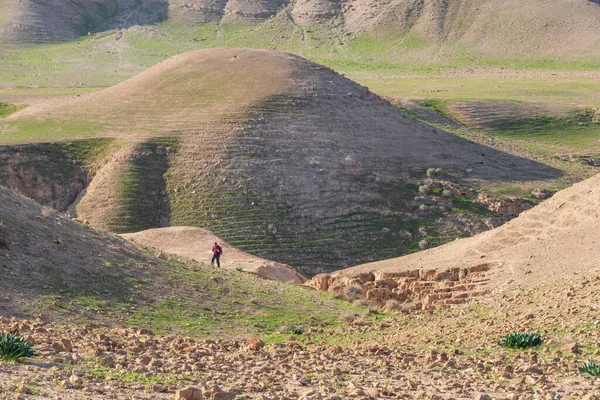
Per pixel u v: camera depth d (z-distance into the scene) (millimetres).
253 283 38219
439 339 24547
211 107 134250
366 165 122875
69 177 118812
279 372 17281
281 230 106625
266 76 144000
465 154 136000
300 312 33406
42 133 129750
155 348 20297
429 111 178125
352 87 146250
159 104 137625
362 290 40812
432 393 15031
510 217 114562
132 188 113375
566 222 43000
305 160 121375
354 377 17031
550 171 136500
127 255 34094
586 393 14977
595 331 21766
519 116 179625
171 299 30656
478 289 34875
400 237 108375
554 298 27531
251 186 114062
